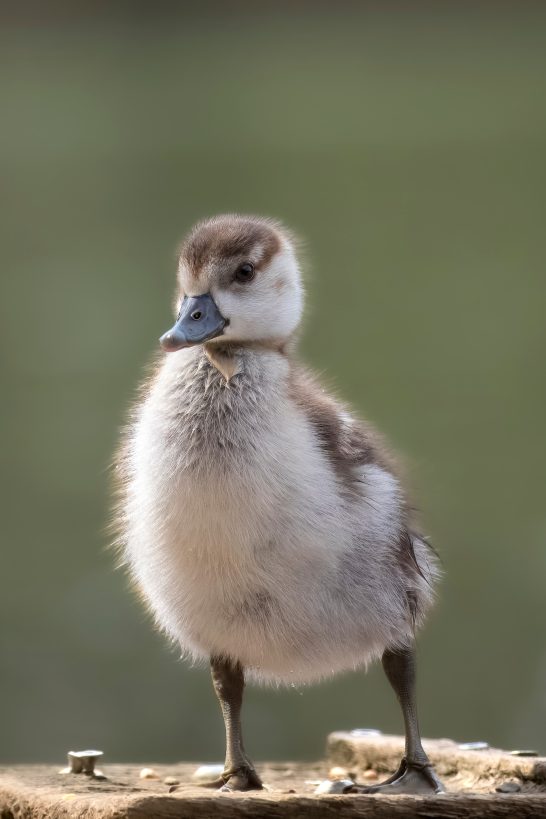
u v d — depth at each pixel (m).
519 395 7.55
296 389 4.16
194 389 4.14
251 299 4.15
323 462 4.14
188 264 4.16
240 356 4.15
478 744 4.23
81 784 4.18
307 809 4.09
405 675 4.16
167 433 4.14
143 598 4.18
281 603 4.13
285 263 4.16
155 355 4.20
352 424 4.17
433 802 4.09
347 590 4.14
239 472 4.12
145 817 4.08
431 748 4.22
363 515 4.14
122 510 4.18
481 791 4.18
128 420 4.18
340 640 4.14
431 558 4.18
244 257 4.16
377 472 4.16
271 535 4.12
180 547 4.13
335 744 4.26
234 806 4.08
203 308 4.15
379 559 4.14
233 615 4.14
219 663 4.16
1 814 4.16
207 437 4.13
